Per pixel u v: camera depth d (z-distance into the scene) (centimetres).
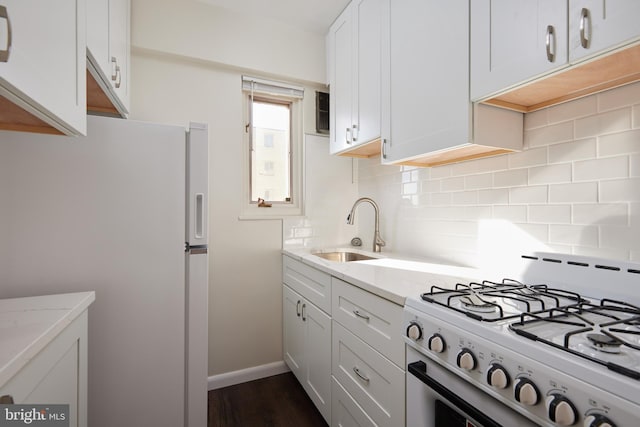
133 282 122
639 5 67
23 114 79
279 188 229
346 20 189
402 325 99
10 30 54
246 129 217
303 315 182
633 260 94
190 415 132
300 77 218
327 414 151
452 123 113
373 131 162
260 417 170
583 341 64
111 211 119
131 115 179
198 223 135
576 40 78
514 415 65
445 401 82
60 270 111
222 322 202
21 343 67
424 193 177
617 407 48
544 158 117
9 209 105
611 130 99
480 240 143
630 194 95
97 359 117
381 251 209
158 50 180
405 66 137
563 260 105
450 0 113
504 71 95
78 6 87
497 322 74
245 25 202
